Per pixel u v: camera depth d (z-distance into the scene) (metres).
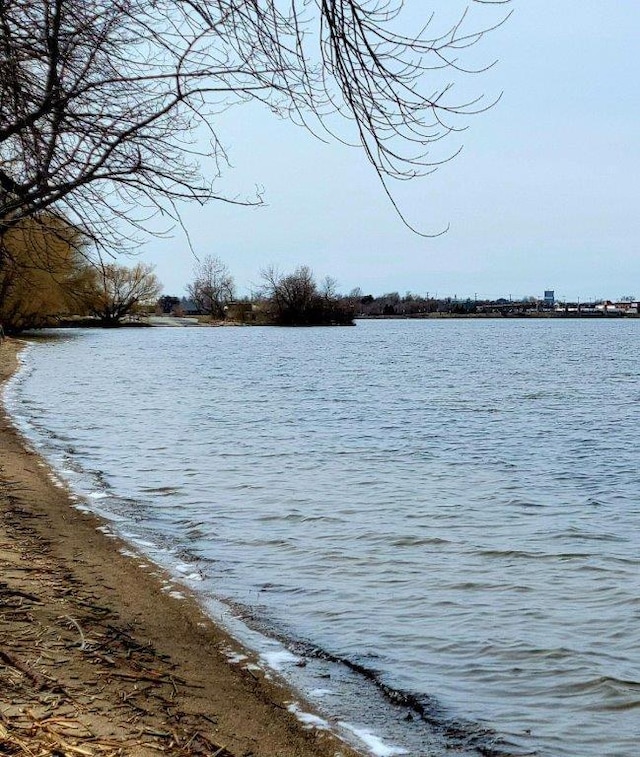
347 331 113.50
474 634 8.46
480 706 6.96
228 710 6.36
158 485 15.53
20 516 12.08
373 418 26.95
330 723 6.46
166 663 7.08
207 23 4.91
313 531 12.41
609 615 9.05
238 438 21.88
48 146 5.36
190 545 11.41
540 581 10.29
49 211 5.80
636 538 12.54
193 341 79.88
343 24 4.55
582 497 15.60
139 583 9.45
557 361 59.38
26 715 5.38
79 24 5.36
